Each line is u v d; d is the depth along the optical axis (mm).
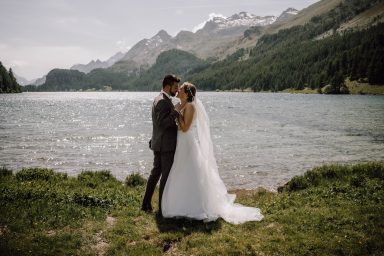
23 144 34969
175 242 7766
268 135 39750
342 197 10602
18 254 6816
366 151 29531
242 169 23453
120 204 10281
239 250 7113
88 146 34094
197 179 9227
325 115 65062
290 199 10961
